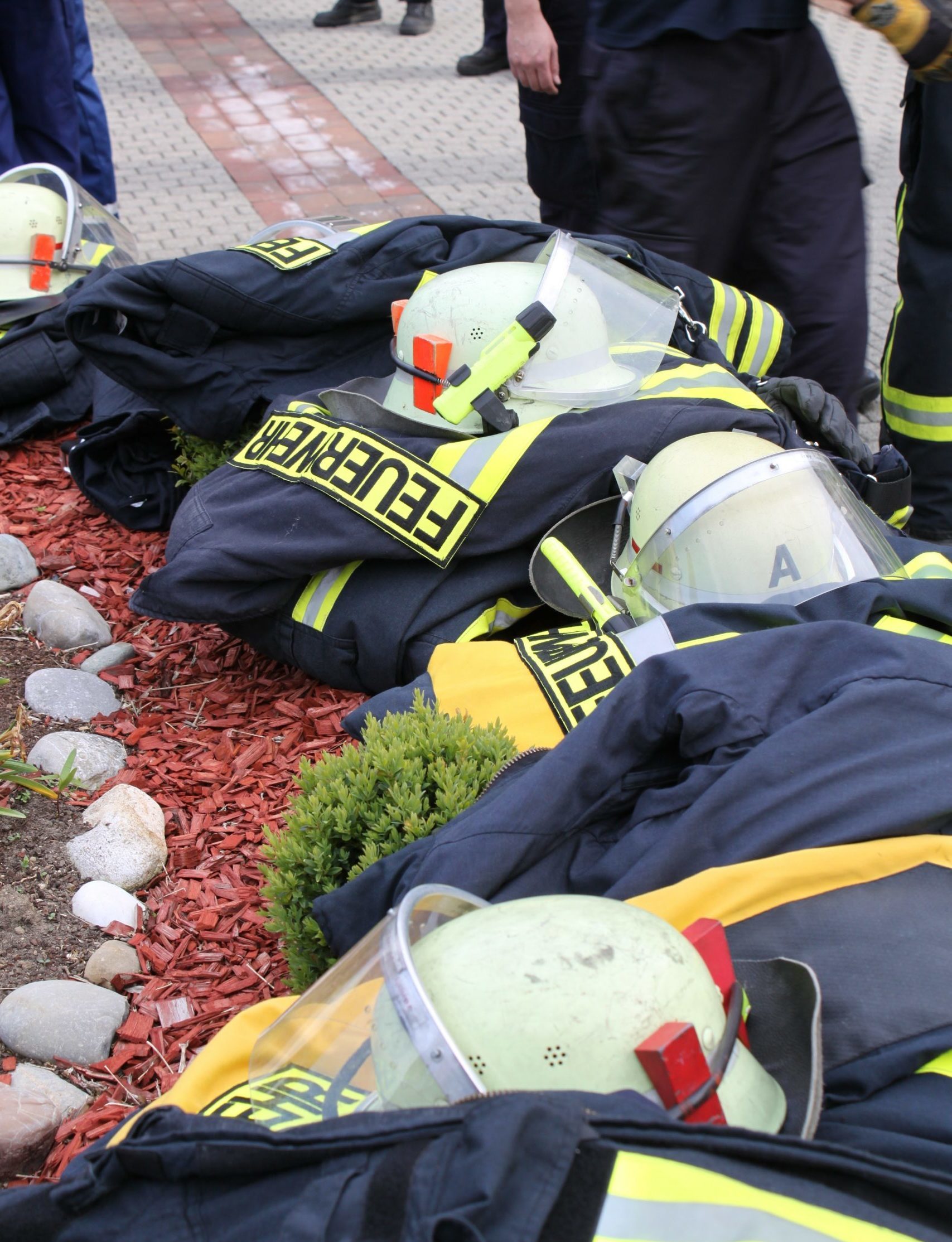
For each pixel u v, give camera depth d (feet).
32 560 11.76
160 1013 7.46
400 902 4.83
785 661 6.58
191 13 34.01
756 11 10.12
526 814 6.08
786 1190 3.94
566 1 13.84
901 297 11.60
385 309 11.47
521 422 9.63
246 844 8.70
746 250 12.12
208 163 23.82
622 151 11.15
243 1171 4.33
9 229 13.32
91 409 13.89
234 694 10.23
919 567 8.87
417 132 25.48
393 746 7.04
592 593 8.30
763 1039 5.13
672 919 5.58
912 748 6.06
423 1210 3.71
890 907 5.63
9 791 8.84
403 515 9.12
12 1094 6.62
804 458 8.20
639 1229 3.70
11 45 16.34
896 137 24.91
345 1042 4.97
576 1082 4.30
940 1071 5.18
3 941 7.79
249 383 11.48
